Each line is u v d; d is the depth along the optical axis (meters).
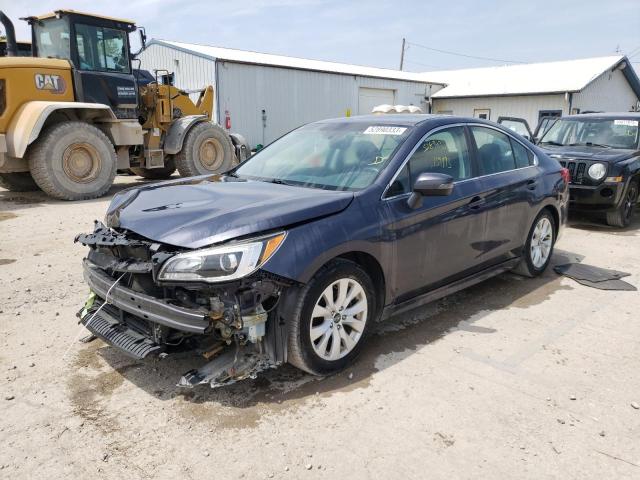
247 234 3.06
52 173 9.88
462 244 4.36
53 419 3.03
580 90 24.00
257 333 3.09
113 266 3.33
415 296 4.08
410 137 4.09
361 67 30.50
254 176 4.42
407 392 3.34
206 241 3.03
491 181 4.65
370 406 3.18
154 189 4.08
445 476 2.59
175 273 2.99
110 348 3.89
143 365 3.65
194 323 2.97
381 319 3.86
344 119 4.86
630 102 29.97
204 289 3.03
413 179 3.97
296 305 3.20
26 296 4.85
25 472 2.60
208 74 20.34
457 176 4.38
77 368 3.60
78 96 10.56
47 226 7.64
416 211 3.87
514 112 26.39
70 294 4.93
